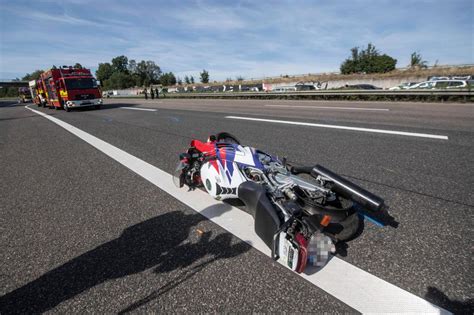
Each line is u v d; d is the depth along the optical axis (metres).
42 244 2.89
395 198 3.54
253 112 13.72
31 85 28.23
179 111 16.30
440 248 2.54
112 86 121.00
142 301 2.08
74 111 19.94
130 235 2.98
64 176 5.03
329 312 1.91
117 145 7.41
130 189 4.25
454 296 2.01
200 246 2.71
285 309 1.95
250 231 2.93
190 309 1.98
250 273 2.31
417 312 1.89
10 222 3.38
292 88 29.39
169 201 3.76
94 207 3.68
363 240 2.71
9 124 13.86
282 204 2.53
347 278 2.22
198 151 4.36
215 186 3.40
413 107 12.75
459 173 4.28
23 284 2.33
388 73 37.34
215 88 47.78
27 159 6.43
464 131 7.11
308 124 9.23
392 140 6.52
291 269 2.24
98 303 2.08
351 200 2.72
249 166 3.24
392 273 2.26
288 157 5.51
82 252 2.72
